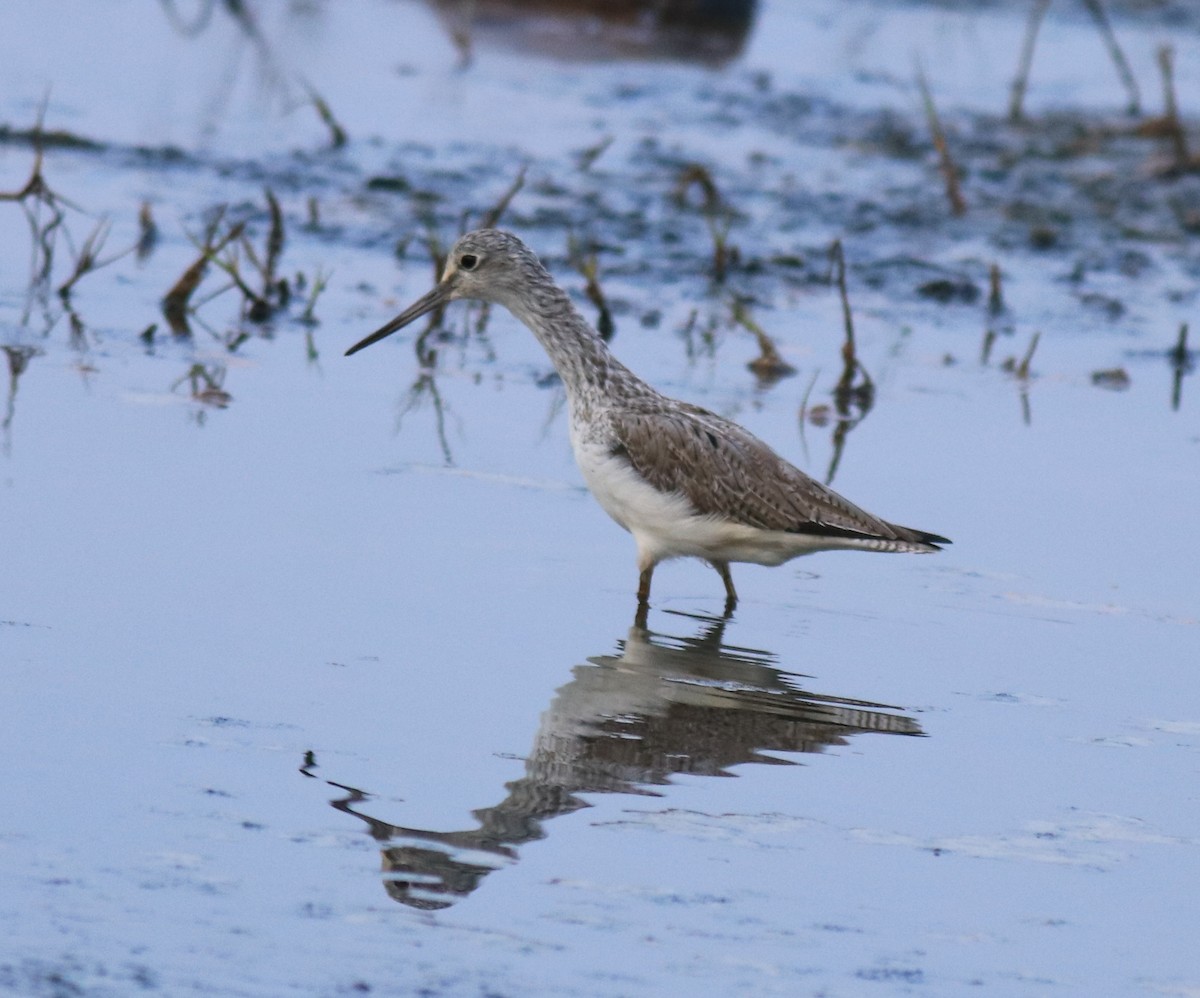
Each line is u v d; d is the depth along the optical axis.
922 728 9.97
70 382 14.65
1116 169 24.88
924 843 8.52
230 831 8.12
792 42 31.25
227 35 28.61
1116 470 14.56
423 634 10.71
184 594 10.91
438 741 9.27
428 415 14.91
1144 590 12.25
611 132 25.02
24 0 29.39
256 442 13.77
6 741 8.80
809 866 8.23
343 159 22.75
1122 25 33.72
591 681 10.32
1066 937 7.74
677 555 12.16
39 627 10.21
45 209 19.44
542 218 20.88
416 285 18.48
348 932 7.37
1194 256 21.47
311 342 16.53
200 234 19.38
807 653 11.10
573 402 12.46
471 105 25.95
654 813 8.66
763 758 9.44
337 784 8.67
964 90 28.70
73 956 7.03
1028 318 18.89
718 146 24.70
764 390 16.16
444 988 6.99
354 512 12.62
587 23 30.03
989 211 22.58
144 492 12.52
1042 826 8.80
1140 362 17.62
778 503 11.80
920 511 13.47
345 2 31.22
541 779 8.94
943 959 7.48
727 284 19.30
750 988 7.14
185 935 7.25
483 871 7.96
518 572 11.92
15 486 12.35
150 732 9.05
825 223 21.62
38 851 7.79
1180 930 7.86
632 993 7.05
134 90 25.05
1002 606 11.98
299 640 10.42
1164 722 10.20
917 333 18.25
